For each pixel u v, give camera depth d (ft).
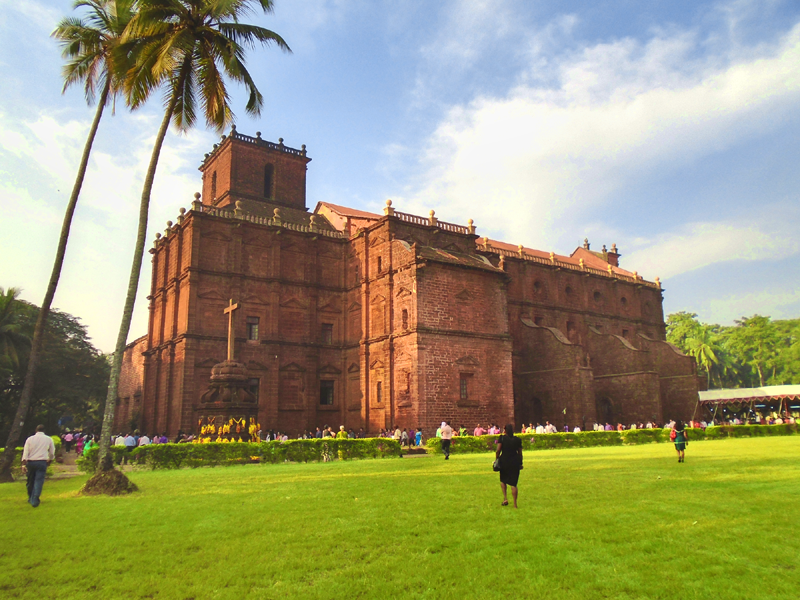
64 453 154.61
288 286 169.27
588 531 35.88
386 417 151.94
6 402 177.68
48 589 28.37
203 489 58.95
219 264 159.84
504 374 161.17
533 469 71.31
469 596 25.96
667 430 146.30
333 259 181.06
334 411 170.30
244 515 43.60
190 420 146.00
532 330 197.47
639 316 250.57
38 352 76.69
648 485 54.19
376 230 169.68
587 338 223.92
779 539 33.09
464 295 158.40
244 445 93.40
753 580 26.91
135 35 68.28
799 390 200.03
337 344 175.83
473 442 116.67
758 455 85.97
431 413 145.59
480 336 157.99
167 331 165.68
